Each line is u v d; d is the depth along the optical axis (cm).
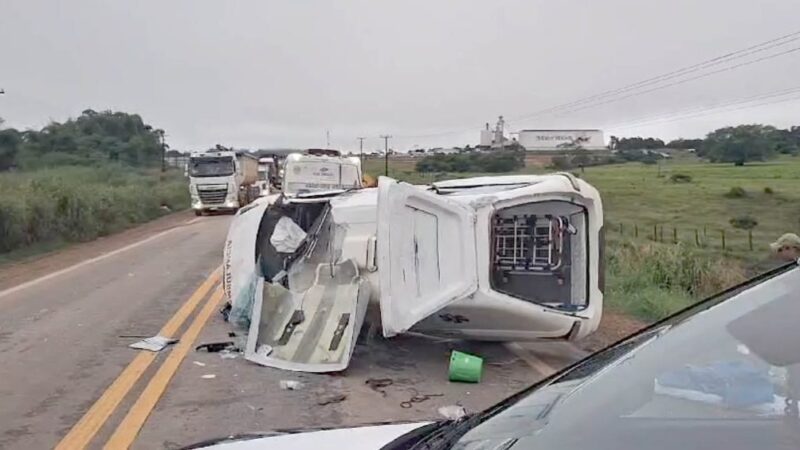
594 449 244
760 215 3434
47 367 903
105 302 1350
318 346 908
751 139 6738
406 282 824
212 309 1245
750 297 275
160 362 923
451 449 278
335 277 965
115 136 9231
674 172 5794
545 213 945
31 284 1609
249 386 823
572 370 315
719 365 254
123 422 705
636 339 304
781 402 231
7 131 6525
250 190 5041
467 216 850
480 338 939
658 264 1722
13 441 657
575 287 927
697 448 230
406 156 11369
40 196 2678
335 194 1152
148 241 2686
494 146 8538
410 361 927
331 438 326
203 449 334
